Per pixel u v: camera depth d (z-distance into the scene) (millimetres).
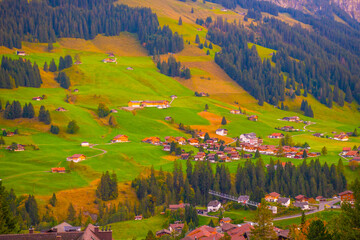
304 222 135125
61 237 104062
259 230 130625
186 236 149000
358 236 95625
